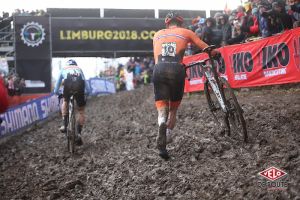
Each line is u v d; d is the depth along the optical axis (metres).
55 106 15.02
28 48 20.53
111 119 11.35
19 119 11.98
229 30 11.75
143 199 4.55
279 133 5.62
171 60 5.30
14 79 17.41
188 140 6.30
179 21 5.69
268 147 5.12
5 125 11.01
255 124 6.25
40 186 5.75
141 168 5.56
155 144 6.76
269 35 9.94
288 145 5.07
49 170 6.57
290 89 8.57
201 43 5.45
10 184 6.12
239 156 5.11
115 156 6.55
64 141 9.11
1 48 20.64
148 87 18.88
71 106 7.52
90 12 21.44
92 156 6.96
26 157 7.95
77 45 21.25
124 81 24.27
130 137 7.88
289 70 8.27
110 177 5.51
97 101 18.17
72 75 7.66
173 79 5.27
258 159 4.84
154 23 21.78
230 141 5.74
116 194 4.87
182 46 5.39
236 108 5.38
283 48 8.34
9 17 20.58
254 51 9.09
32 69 20.62
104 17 21.50
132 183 5.09
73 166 6.51
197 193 4.37
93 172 5.94
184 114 8.71
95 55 21.78
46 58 20.70
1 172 7.02
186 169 5.11
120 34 21.56
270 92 8.97
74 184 5.45
